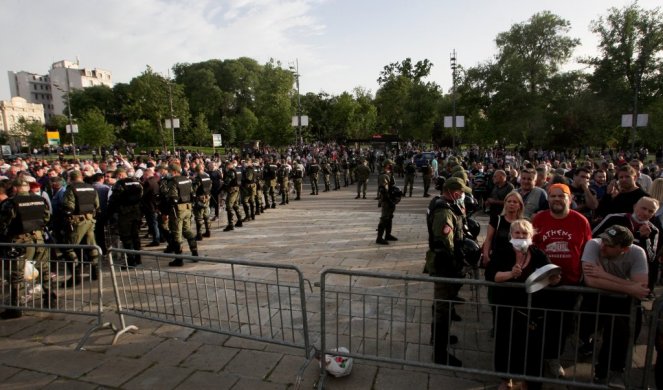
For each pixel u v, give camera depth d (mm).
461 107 39875
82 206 5914
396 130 56844
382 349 3857
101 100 72750
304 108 67438
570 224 3328
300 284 3373
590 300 3316
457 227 3707
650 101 30438
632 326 2773
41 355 3834
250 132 55438
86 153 55250
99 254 4094
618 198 4477
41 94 130875
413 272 6293
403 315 4637
